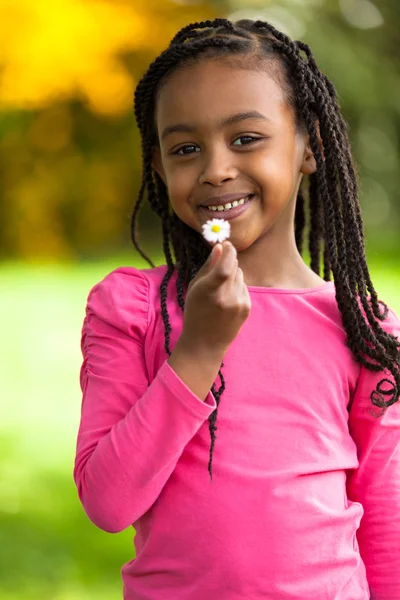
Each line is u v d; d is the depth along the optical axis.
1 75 9.99
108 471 1.74
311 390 1.92
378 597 1.99
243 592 1.79
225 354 1.90
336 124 2.08
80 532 4.83
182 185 1.93
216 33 2.04
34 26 9.68
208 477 1.83
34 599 3.99
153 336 1.93
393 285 11.67
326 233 2.05
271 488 1.83
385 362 1.98
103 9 10.23
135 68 11.86
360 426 2.01
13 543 4.58
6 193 18.17
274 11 16.02
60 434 6.92
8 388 8.35
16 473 5.86
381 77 17.56
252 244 2.04
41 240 18.30
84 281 14.81
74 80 10.51
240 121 1.89
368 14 18.09
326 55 16.58
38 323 11.50
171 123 1.93
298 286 2.07
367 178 19.77
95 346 1.94
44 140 17.83
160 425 1.74
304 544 1.82
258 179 1.91
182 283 2.02
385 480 2.01
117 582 4.21
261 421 1.87
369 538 2.01
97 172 18.39
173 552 1.83
